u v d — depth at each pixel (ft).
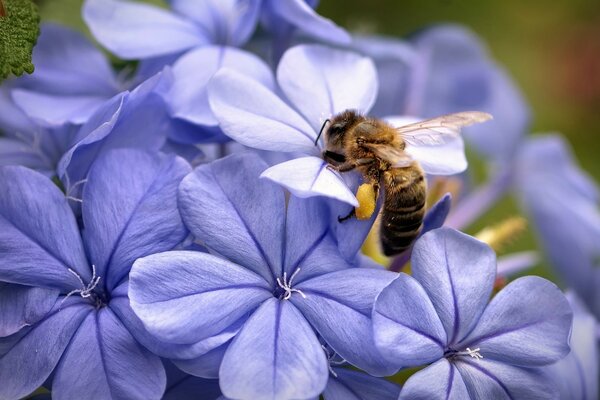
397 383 0.63
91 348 0.60
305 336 0.60
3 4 0.63
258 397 0.58
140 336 0.60
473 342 0.62
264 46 0.73
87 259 0.62
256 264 0.61
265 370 0.59
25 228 0.62
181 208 0.61
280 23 0.70
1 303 0.61
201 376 0.60
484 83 0.80
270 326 0.60
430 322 0.61
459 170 0.65
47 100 0.68
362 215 0.62
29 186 0.62
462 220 0.80
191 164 0.65
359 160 0.63
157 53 0.68
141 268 0.59
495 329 0.62
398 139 0.64
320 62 0.66
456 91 0.80
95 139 0.61
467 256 0.61
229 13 0.70
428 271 0.61
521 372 0.62
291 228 0.62
